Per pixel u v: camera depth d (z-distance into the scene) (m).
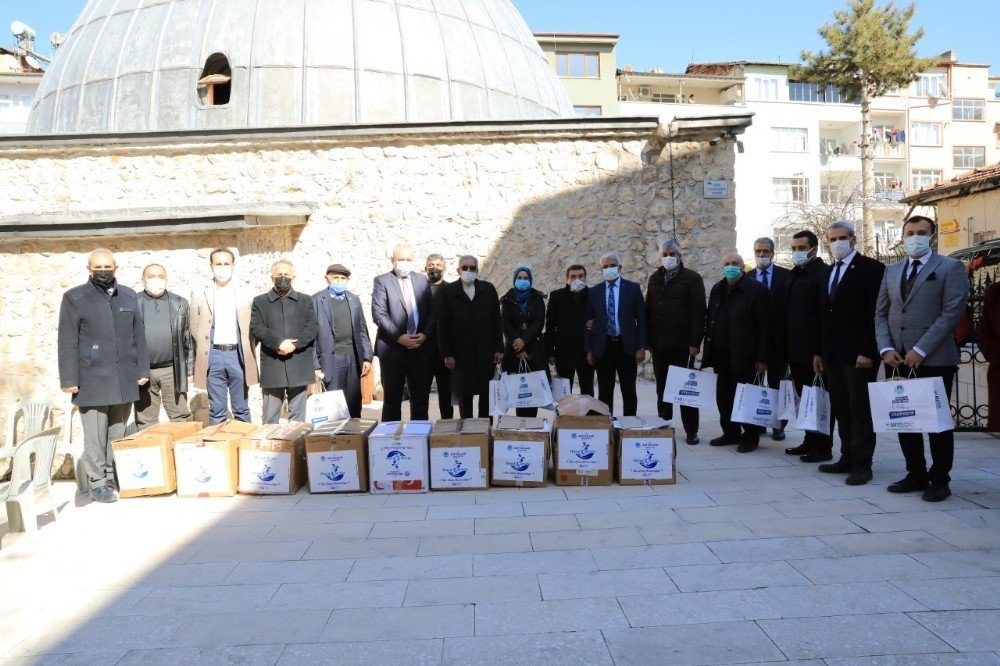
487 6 14.26
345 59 11.71
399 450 5.16
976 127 43.09
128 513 4.90
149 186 9.93
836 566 3.45
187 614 3.19
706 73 41.22
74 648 2.90
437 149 10.04
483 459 5.17
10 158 9.91
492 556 3.78
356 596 3.31
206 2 12.23
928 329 4.51
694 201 10.02
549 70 15.39
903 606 2.99
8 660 2.81
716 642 2.74
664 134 9.88
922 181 42.41
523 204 10.09
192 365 6.42
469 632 2.90
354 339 7.07
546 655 2.69
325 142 9.93
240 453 5.30
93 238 8.47
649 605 3.09
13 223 8.26
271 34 11.70
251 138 9.80
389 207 10.02
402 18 12.40
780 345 6.16
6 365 8.41
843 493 4.76
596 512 4.52
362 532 4.29
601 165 10.05
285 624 3.04
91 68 12.39
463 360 6.38
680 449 6.41
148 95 11.68
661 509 4.54
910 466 4.73
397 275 6.32
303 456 5.57
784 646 2.69
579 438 5.18
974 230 14.66
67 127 12.21
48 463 4.85
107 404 5.17
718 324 6.44
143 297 6.11
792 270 6.00
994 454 5.73
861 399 4.97
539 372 5.97
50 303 8.48
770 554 3.65
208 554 3.99
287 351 6.17
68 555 4.05
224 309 6.38
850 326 5.00
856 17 30.30
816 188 38.34
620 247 10.07
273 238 9.59
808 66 31.38
